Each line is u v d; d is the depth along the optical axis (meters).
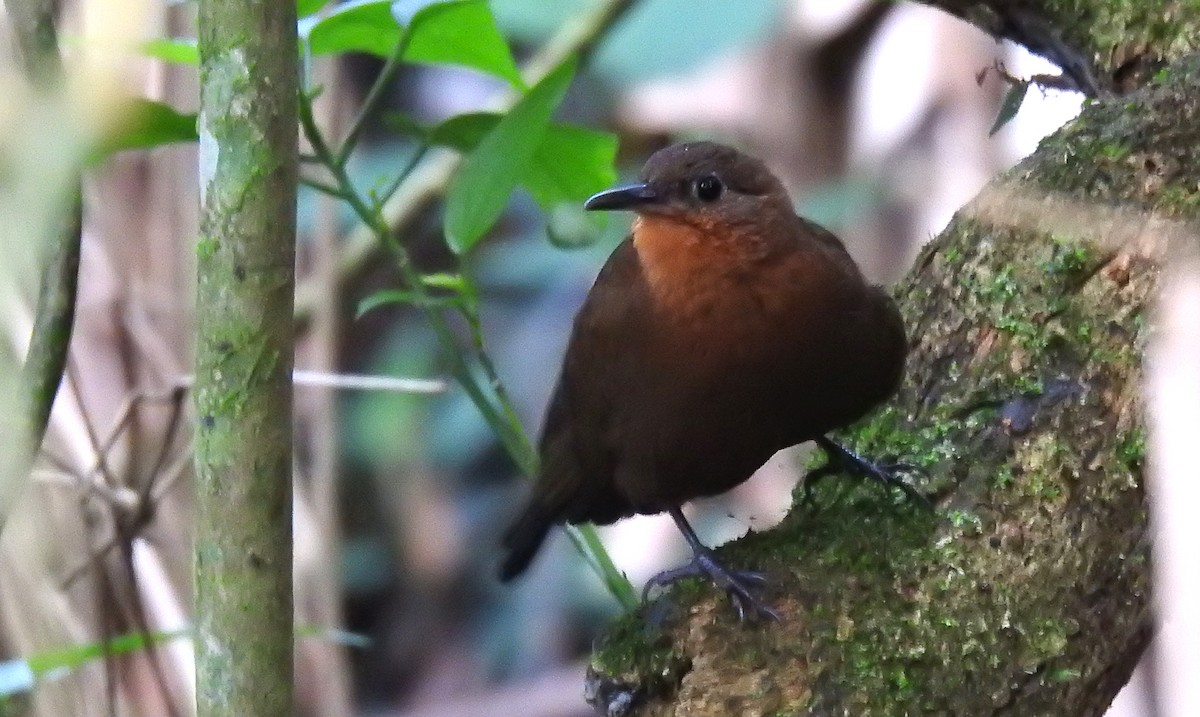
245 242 4.29
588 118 11.10
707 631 5.36
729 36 9.66
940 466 5.62
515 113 5.91
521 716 11.16
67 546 7.66
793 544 5.67
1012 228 6.04
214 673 4.45
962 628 5.11
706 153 6.09
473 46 6.30
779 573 5.46
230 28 4.23
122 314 8.23
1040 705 5.05
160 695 7.82
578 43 9.73
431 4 5.83
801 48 10.37
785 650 5.19
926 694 5.02
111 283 8.23
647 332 6.09
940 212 9.44
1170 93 6.05
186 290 8.37
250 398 4.34
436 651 12.27
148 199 8.40
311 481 10.10
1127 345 5.58
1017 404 5.64
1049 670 5.07
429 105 12.57
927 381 6.12
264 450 4.38
